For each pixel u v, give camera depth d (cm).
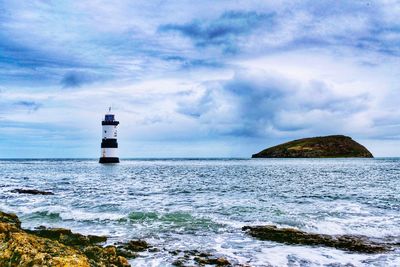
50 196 3978
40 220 2569
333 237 2050
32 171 10012
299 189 4678
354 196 3884
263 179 6575
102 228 2330
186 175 7981
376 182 5788
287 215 2706
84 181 6269
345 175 7688
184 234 2175
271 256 1745
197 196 3941
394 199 3631
